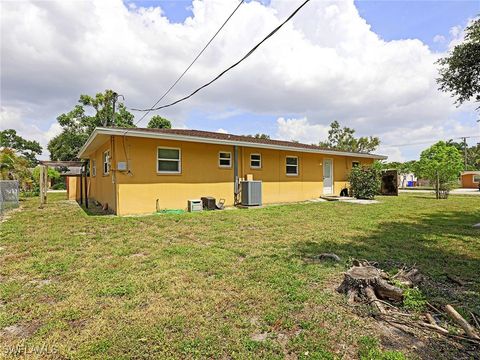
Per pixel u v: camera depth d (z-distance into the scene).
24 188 19.11
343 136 36.72
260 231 6.45
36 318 2.58
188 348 2.11
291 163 14.37
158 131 10.36
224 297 2.98
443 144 16.02
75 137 29.09
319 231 6.39
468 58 5.80
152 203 9.87
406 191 22.30
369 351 2.04
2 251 4.82
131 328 2.38
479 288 3.19
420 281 3.32
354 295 2.93
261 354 2.04
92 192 16.06
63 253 4.68
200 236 5.94
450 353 2.03
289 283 3.33
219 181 11.56
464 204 11.79
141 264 4.09
